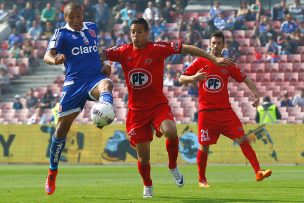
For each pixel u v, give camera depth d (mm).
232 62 33062
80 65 33312
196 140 76688
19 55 112312
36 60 112188
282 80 100000
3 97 105812
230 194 35750
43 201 32469
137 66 33625
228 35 106562
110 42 108438
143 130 34062
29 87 107750
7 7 124812
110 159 80312
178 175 35500
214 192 37000
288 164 75312
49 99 98000
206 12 118062
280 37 104062
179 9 113562
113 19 115375
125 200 32500
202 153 41781
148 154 34281
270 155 75688
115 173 61844
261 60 102250
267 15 110750
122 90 99062
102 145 80625
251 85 41531
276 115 80000
